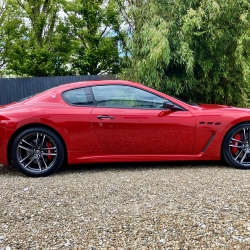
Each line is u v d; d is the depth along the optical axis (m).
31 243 2.01
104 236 2.09
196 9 6.26
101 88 3.87
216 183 3.14
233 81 6.84
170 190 2.94
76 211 2.49
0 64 13.06
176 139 3.80
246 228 2.14
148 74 6.29
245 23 6.04
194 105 4.02
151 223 2.25
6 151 3.67
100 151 3.77
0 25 12.50
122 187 3.07
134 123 3.74
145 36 6.32
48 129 3.69
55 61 12.35
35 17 12.10
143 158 3.83
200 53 6.38
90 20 12.09
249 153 3.88
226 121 3.82
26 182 3.39
